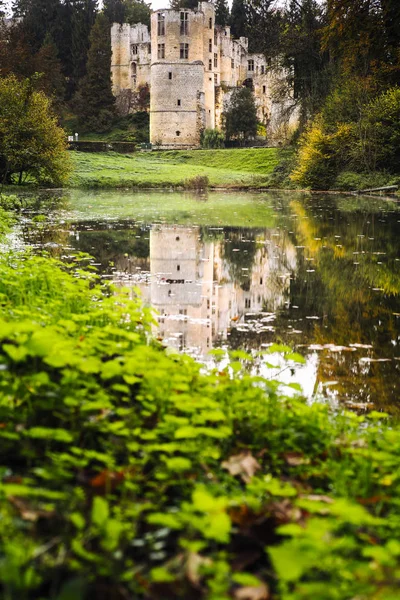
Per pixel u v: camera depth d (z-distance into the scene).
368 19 21.83
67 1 96.62
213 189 42.16
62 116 81.94
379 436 3.73
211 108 76.25
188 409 2.99
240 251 13.48
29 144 30.25
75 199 28.97
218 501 1.93
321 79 45.19
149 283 9.91
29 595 1.97
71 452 2.88
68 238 14.91
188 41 70.69
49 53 76.69
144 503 2.52
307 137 40.97
